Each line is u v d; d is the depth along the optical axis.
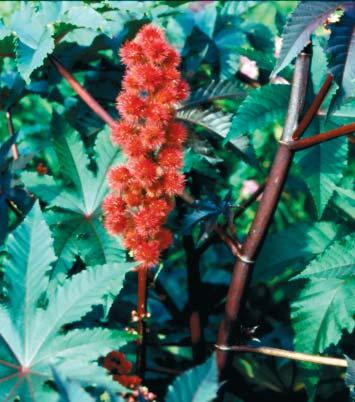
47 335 0.77
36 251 0.81
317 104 0.84
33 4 1.14
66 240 0.90
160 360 1.15
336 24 0.74
